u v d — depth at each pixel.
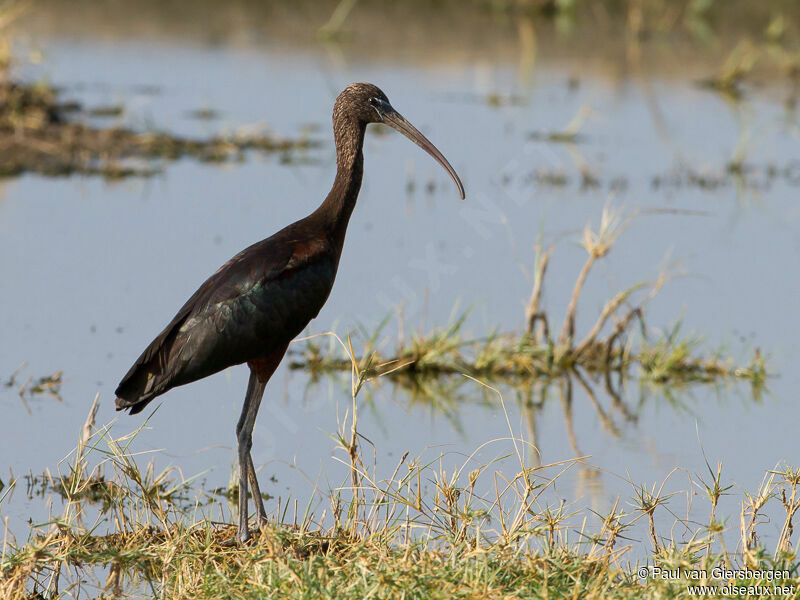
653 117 25.34
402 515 9.40
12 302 14.74
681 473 10.96
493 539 9.17
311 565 7.81
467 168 21.53
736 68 28.27
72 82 25.95
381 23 33.84
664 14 35.19
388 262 16.78
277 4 36.34
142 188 19.67
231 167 21.23
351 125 10.01
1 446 11.14
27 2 31.80
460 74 28.52
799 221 19.03
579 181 20.89
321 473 10.90
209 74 27.81
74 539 8.81
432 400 13.21
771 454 11.44
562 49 31.58
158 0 35.97
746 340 14.60
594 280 16.41
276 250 9.26
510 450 11.57
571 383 13.85
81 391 12.51
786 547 8.62
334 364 14.05
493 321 14.88
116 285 15.42
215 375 13.75
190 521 9.76
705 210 19.31
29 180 19.81
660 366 14.05
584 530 9.62
